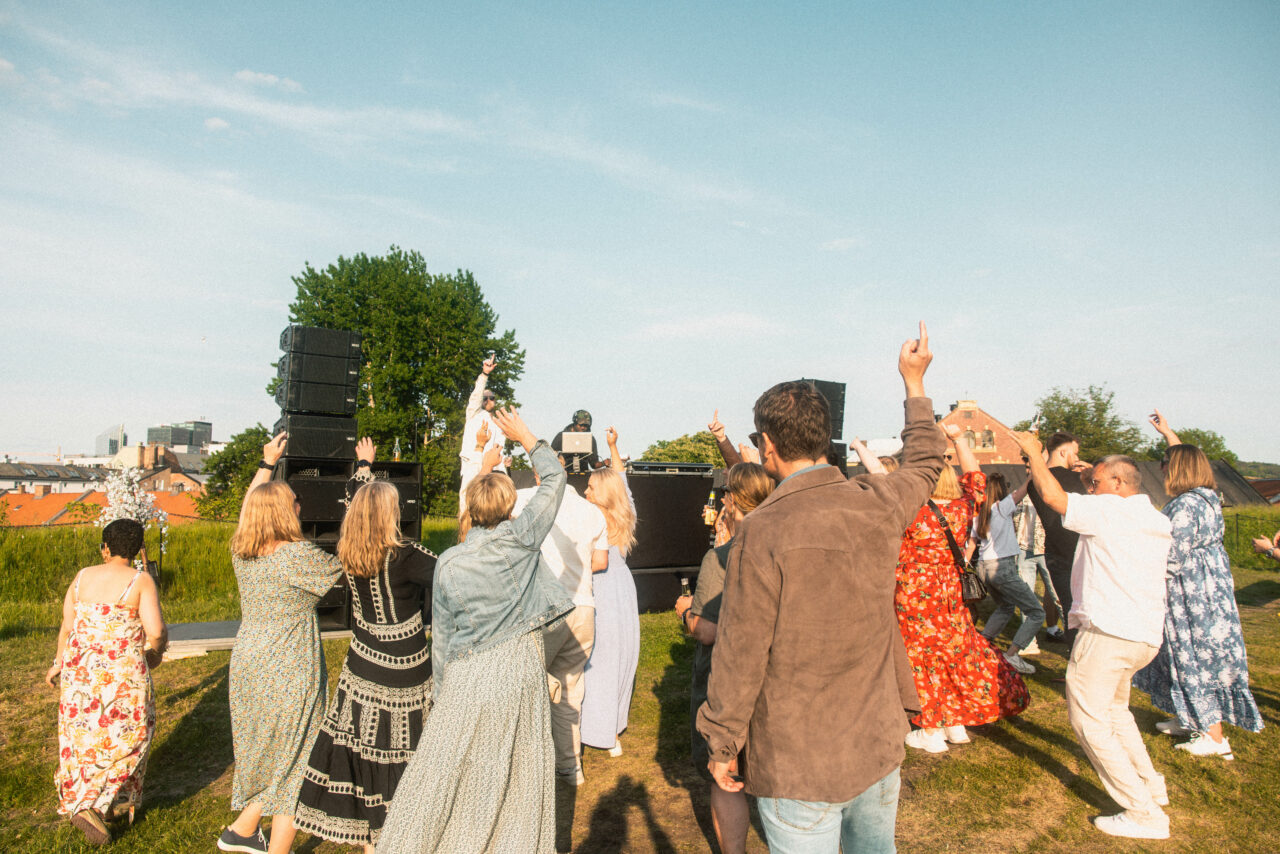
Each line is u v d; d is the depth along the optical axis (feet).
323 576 11.73
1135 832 12.10
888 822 7.13
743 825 10.32
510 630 9.47
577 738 14.49
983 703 13.91
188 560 40.91
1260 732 16.35
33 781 14.83
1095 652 12.10
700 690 11.61
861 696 6.81
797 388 7.56
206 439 500.33
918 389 8.33
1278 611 31.73
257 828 11.71
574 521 14.35
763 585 6.64
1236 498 116.37
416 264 132.46
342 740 10.73
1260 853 11.64
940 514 14.44
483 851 8.75
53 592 37.65
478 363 131.54
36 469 299.99
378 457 122.01
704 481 31.04
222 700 19.36
